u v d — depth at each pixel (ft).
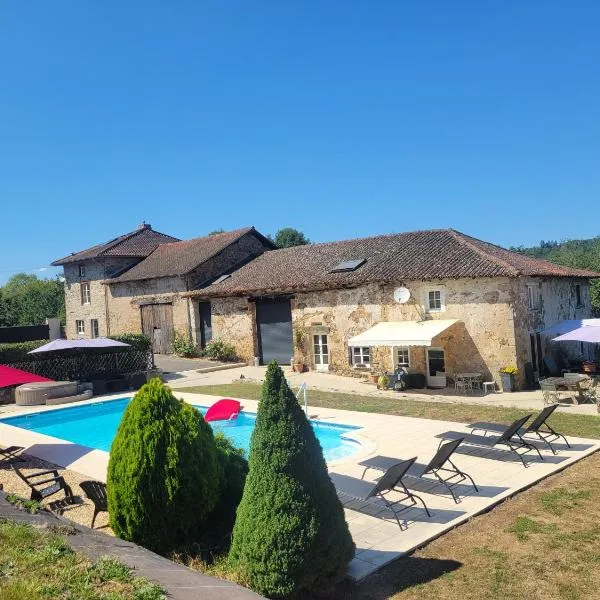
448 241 104.27
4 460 54.75
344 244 124.26
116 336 110.11
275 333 118.73
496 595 26.37
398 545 31.78
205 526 31.50
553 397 73.36
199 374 113.19
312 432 26.94
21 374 53.98
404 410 71.20
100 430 79.20
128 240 165.99
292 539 24.98
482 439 47.03
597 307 147.02
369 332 91.30
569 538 31.83
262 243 150.00
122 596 18.60
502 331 85.25
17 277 346.54
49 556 21.47
